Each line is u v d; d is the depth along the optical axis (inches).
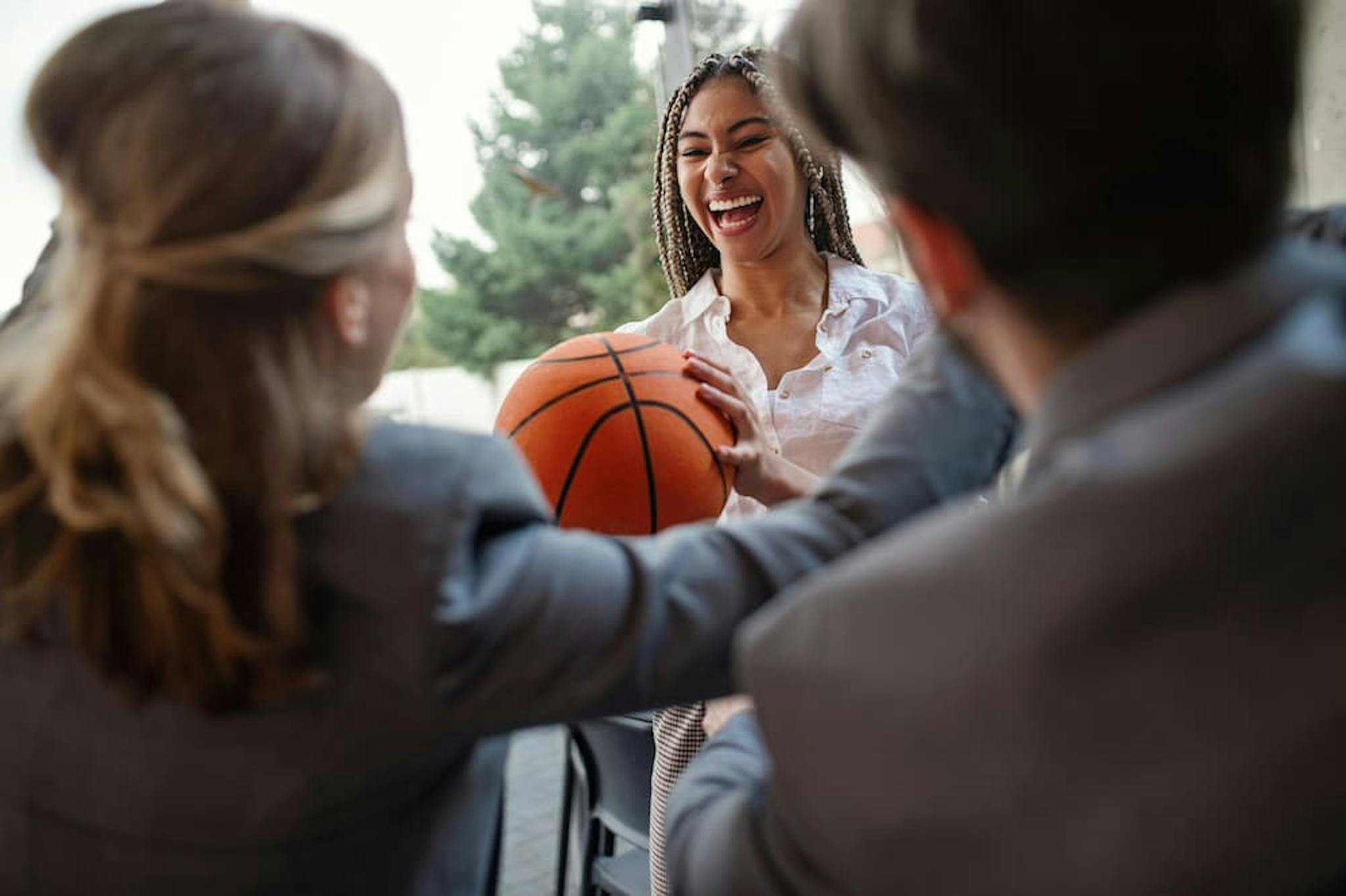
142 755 24.5
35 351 26.7
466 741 26.9
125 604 23.3
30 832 25.2
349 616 25.0
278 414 23.8
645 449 47.9
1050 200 18.0
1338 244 31.4
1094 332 19.3
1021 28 17.3
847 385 65.1
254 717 24.5
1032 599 17.1
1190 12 16.8
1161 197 17.8
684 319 70.1
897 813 17.9
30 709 25.2
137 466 22.1
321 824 25.4
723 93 64.4
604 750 69.1
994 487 33.7
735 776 26.5
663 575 28.5
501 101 440.1
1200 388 17.6
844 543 30.7
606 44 438.6
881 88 19.1
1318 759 15.5
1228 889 15.9
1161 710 16.1
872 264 84.3
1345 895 16.9
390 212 25.9
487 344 446.0
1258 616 15.9
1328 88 91.4
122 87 24.3
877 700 18.3
